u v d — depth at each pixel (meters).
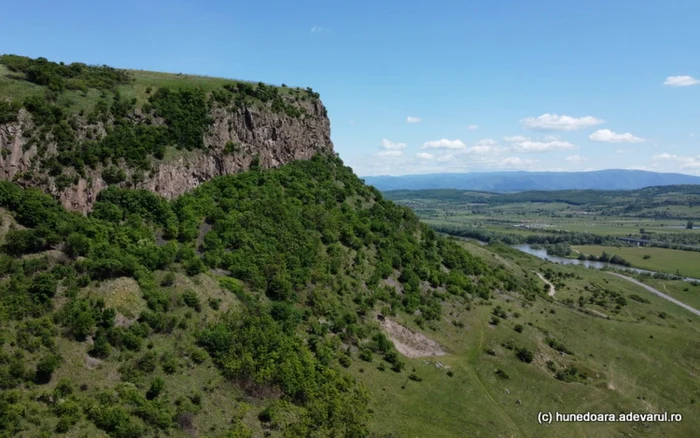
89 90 89.88
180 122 99.94
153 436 49.72
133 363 57.50
